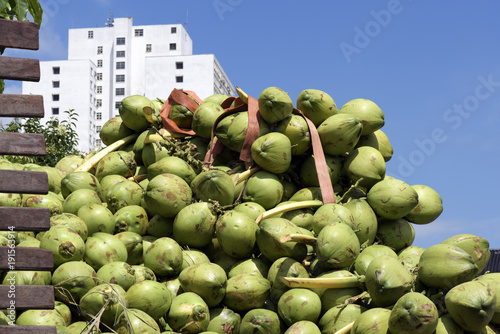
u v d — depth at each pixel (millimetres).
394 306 2984
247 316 3373
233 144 4398
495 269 9078
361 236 3891
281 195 4141
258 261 3736
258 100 4312
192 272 3410
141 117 4879
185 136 4914
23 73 2672
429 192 4352
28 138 2627
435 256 3264
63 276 3201
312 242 3572
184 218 3814
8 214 2559
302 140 4305
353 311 3258
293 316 3283
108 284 3006
